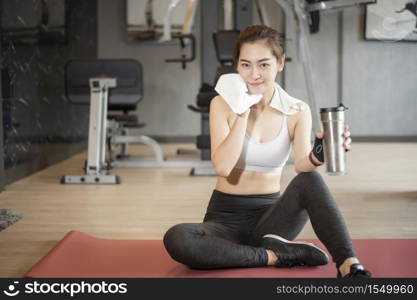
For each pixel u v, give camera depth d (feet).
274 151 8.45
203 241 8.13
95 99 18.25
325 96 30.37
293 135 8.52
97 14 30.66
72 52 25.16
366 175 19.25
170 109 31.22
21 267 9.41
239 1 22.13
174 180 18.49
